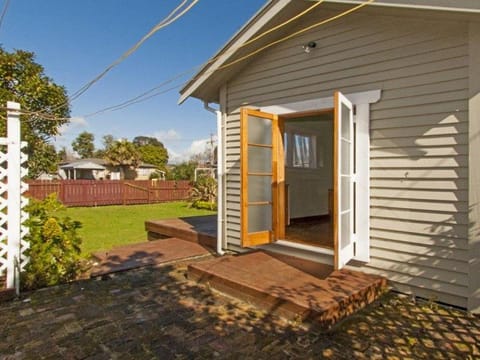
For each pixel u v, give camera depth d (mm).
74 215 11586
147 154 35594
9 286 3617
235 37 4660
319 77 4301
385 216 3715
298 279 3641
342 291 3252
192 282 4078
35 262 3938
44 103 10922
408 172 3547
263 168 4684
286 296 3117
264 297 3238
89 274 4305
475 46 3100
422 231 3463
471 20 3084
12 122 3662
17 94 10477
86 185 15164
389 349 2531
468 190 3150
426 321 2996
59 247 4195
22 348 2537
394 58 3643
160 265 4836
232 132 5484
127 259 5008
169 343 2607
